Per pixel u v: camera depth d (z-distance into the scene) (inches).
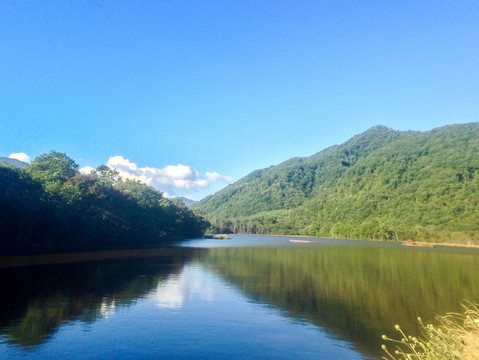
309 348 567.5
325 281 1219.2
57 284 1026.7
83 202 2495.1
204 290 1013.2
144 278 1195.9
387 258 2251.5
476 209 5541.3
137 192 4220.0
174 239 4766.2
